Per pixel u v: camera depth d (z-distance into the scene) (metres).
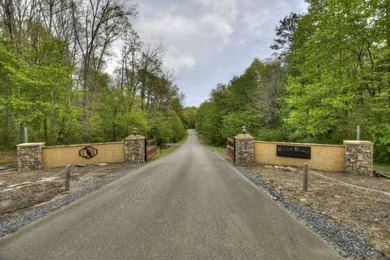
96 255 3.58
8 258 3.54
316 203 6.03
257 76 33.62
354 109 14.20
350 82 12.74
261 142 13.24
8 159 14.84
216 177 9.03
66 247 3.83
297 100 16.45
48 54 15.79
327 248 3.79
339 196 6.67
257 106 29.98
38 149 12.20
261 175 9.66
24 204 6.12
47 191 7.36
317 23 15.55
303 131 17.53
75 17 22.81
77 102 20.70
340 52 13.62
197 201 6.08
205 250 3.71
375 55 13.37
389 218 5.06
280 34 26.14
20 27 20.09
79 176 9.77
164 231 4.38
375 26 11.49
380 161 14.03
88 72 23.42
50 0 20.20
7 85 14.13
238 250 3.72
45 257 3.54
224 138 39.59
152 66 30.89
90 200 6.30
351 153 10.55
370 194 6.93
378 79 13.42
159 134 36.31
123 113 25.95
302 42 18.61
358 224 4.74
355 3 11.33
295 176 9.55
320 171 11.02
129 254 3.60
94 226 4.62
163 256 3.54
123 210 5.48
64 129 17.42
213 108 46.28
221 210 5.45
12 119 17.16
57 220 4.95
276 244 3.91
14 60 13.84
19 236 4.25
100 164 13.05
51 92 14.52
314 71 15.33
